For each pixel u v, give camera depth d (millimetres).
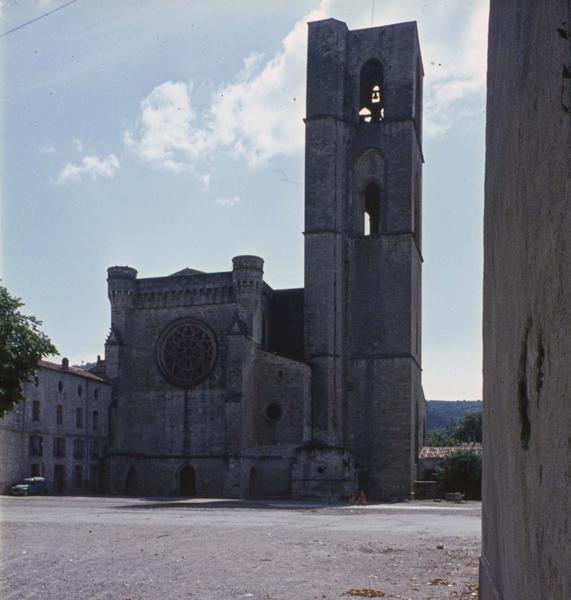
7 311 43156
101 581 16812
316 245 75250
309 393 72500
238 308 74125
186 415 75500
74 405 77250
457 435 140875
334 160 76625
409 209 75500
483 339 11977
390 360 73125
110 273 78688
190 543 25297
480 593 11898
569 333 4637
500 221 8766
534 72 6012
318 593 15312
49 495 68875
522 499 6746
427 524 36406
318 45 79188
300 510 50531
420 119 85125
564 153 4773
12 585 16266
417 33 80938
